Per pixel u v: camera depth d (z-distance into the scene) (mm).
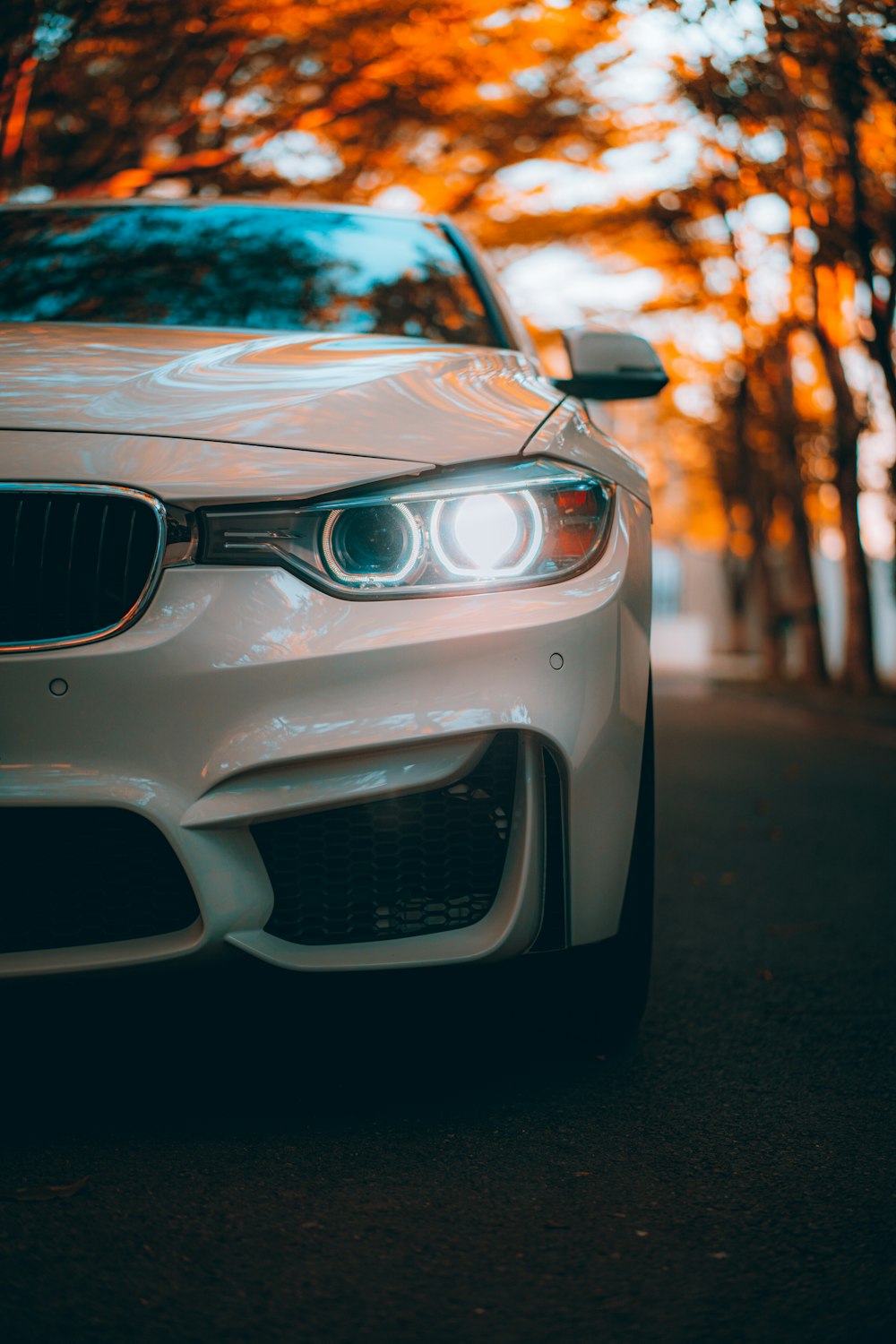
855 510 14984
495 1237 1964
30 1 6465
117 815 2188
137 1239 1942
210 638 2180
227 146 8609
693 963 3555
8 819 2178
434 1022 2912
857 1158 2268
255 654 2182
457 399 2518
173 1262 1874
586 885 2350
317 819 2242
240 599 2201
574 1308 1760
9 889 2215
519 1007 2684
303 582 2223
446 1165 2219
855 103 7016
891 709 12945
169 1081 2578
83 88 7707
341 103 8797
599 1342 1676
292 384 2500
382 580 2240
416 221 3963
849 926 4008
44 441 2260
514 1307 1761
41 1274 1831
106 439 2273
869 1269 1872
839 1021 3039
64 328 2965
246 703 2180
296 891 2254
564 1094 2545
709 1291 1807
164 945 2195
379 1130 2361
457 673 2229
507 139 10031
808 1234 1980
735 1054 2801
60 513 2205
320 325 3367
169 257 3594
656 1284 1827
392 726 2197
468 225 11891
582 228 13570
